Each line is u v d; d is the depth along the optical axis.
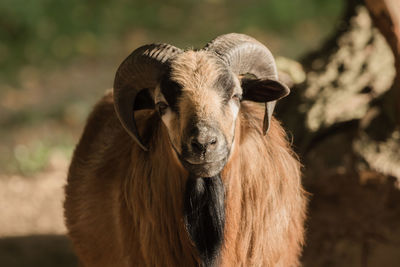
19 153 40.84
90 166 18.83
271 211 16.55
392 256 22.78
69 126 46.97
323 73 24.41
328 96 23.47
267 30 64.38
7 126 47.47
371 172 21.69
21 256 27.47
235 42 15.31
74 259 27.36
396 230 22.58
